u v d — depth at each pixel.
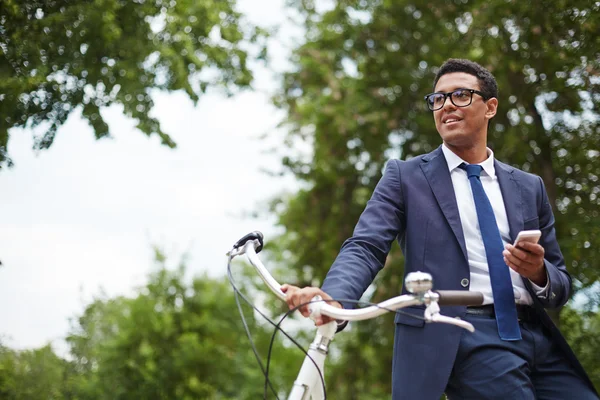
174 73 7.09
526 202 2.97
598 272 7.64
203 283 19.72
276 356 19.88
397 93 11.89
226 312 19.48
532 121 9.04
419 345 2.66
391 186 2.95
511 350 2.63
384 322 12.04
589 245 7.90
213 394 18.53
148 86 6.98
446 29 10.95
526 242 2.50
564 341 2.73
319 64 12.41
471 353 2.62
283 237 14.10
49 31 6.38
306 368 2.17
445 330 2.65
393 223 2.87
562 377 2.72
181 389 18.02
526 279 2.77
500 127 9.77
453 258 2.77
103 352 16.61
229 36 7.59
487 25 8.77
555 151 8.86
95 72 6.59
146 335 17.67
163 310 18.89
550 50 7.85
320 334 2.21
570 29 7.44
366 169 12.64
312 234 13.14
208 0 7.38
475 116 2.98
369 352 13.11
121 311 17.84
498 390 2.55
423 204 2.88
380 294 11.75
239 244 2.43
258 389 19.03
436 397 2.58
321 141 12.47
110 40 6.52
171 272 19.53
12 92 5.92
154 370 17.38
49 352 12.57
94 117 6.59
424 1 10.94
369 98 11.94
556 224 8.35
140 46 6.82
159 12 7.19
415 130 11.88
